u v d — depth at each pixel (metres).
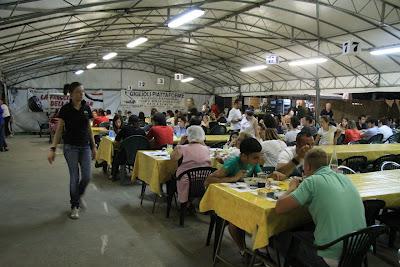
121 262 3.32
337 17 9.72
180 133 8.15
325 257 2.36
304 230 2.79
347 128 10.31
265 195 2.83
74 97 4.32
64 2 7.39
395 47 9.73
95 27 11.39
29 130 18.00
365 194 3.10
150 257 3.44
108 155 6.69
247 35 12.88
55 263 3.27
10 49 11.28
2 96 15.57
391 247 3.82
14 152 10.55
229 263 3.17
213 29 12.61
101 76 21.17
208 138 8.30
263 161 4.08
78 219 4.45
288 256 2.64
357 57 12.45
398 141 9.59
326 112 13.59
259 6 9.71
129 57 19.92
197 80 23.75
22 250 3.52
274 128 4.81
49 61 17.47
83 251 3.53
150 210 4.88
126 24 11.80
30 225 4.21
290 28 11.34
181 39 14.76
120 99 21.64
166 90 22.92
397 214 3.47
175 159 4.29
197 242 3.82
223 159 4.68
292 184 2.80
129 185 6.31
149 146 6.36
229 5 9.88
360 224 2.42
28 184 6.29
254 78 19.70
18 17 7.32
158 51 17.88
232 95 22.58
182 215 4.30
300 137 3.55
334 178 2.49
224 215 3.00
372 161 6.16
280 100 19.77
